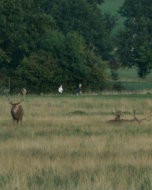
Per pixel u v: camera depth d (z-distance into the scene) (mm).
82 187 50781
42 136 83625
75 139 79500
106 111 125000
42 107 133750
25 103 144875
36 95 195250
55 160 62844
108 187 50406
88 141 77438
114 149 70875
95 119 106688
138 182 52500
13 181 52531
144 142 76562
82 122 101875
